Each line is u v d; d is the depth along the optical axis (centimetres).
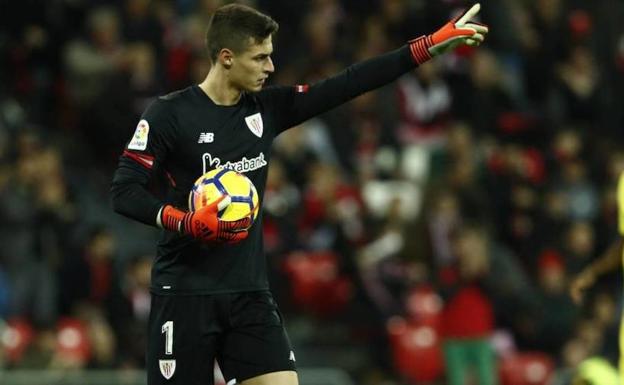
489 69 5875
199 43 5472
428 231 4716
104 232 4356
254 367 2105
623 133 6225
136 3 5494
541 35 6266
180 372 2117
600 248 5319
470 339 4319
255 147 2119
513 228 5259
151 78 5259
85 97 5319
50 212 4562
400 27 5828
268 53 2078
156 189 3831
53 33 5516
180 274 2106
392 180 5294
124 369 4228
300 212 4775
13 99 5466
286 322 4625
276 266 4538
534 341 4712
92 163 5341
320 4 5872
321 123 5341
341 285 4612
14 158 4909
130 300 4362
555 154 5791
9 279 4469
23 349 4181
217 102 2109
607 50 6500
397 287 4666
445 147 5375
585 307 4881
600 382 2652
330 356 4566
